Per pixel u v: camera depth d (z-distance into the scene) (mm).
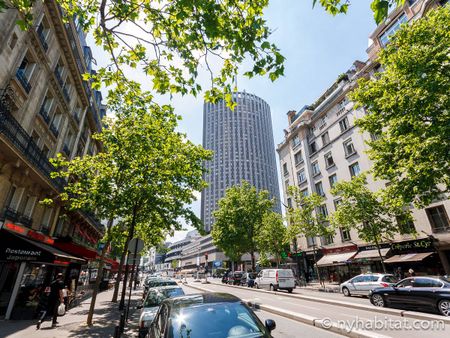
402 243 21453
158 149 11367
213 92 6070
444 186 19453
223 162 138500
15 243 10430
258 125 152125
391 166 12664
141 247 10344
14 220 12656
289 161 41000
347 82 30828
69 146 21328
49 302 11094
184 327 3775
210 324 3865
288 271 22406
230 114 148750
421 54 10773
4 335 7859
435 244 19250
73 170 11672
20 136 12359
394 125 11766
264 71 5168
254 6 4918
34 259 10484
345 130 30141
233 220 40094
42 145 16125
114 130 11625
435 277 10344
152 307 7754
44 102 16656
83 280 26141
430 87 9812
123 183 11453
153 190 11531
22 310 10555
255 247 42062
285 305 13258
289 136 40875
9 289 12273
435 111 10422
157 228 16422
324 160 33219
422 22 11180
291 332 7641
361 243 25750
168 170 11617
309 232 27719
